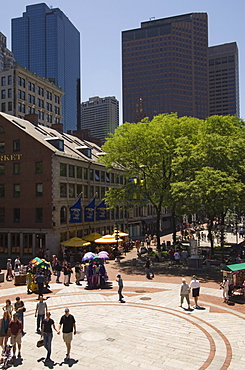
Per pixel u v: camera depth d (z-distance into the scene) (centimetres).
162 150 3669
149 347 1434
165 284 2612
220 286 2422
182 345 1454
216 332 1600
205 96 18575
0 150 4319
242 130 4241
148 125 3819
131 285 2595
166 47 17912
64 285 2658
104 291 2431
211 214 3450
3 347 1342
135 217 6644
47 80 10256
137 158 3834
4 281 2861
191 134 3919
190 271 3131
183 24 18225
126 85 18288
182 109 18038
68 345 1317
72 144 5200
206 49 18688
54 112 10581
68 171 4347
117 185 5738
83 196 4694
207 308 1980
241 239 5569
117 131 3897
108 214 5503
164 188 3941
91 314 1886
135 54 18225
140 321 1758
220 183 3070
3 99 8919
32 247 4119
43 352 1401
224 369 1239
